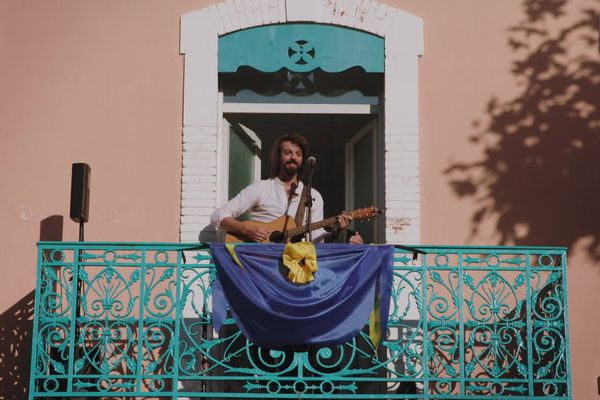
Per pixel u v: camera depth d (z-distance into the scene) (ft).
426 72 34.42
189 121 34.01
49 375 29.35
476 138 34.01
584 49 34.58
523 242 33.40
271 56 34.53
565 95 34.27
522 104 34.24
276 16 34.60
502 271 32.24
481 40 34.65
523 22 34.76
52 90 34.27
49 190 33.71
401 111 34.14
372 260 30.14
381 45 34.65
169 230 33.50
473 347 30.32
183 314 31.94
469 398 29.60
